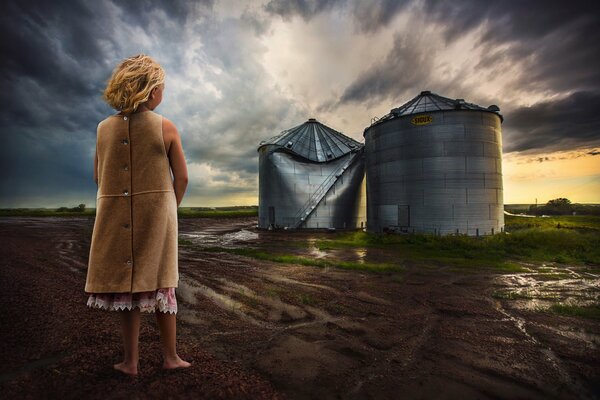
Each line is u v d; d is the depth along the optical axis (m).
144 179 1.98
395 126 18.94
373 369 2.85
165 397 1.96
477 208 17.00
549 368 2.94
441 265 9.27
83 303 4.09
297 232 25.67
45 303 3.89
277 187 27.83
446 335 3.80
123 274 1.89
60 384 2.02
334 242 16.00
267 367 2.79
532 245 12.85
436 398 2.37
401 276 7.57
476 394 2.45
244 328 3.88
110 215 1.93
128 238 1.92
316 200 27.44
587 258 10.33
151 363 2.40
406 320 4.38
